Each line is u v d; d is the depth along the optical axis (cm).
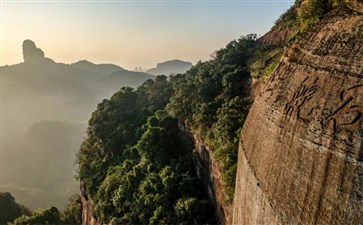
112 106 6197
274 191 1253
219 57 4897
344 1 1473
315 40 1477
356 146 909
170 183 3397
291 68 1529
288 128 1255
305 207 1038
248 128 1886
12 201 7244
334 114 1036
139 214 3491
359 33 1177
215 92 3997
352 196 882
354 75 1055
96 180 5200
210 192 3152
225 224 2580
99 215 4291
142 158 4281
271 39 3938
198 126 3684
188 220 3003
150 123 4809
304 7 1838
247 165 1659
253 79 3453
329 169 976
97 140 5778
